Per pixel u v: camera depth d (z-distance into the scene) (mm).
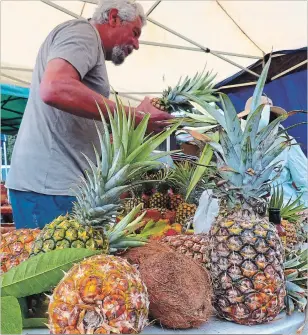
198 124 1244
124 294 765
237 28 3418
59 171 1587
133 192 2354
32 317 934
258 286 955
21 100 4539
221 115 1116
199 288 912
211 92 1931
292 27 3252
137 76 4336
